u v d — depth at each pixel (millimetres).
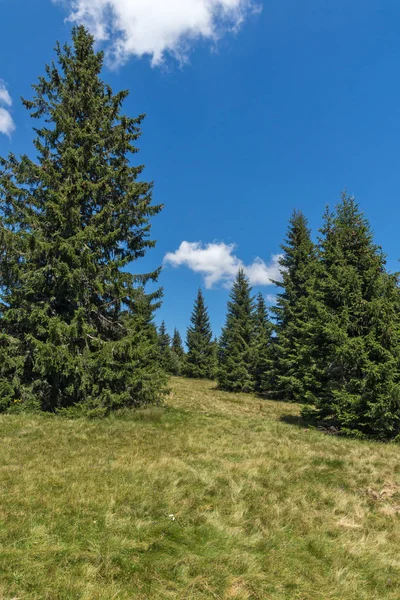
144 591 3561
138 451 8414
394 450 10203
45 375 12836
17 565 3795
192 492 6082
